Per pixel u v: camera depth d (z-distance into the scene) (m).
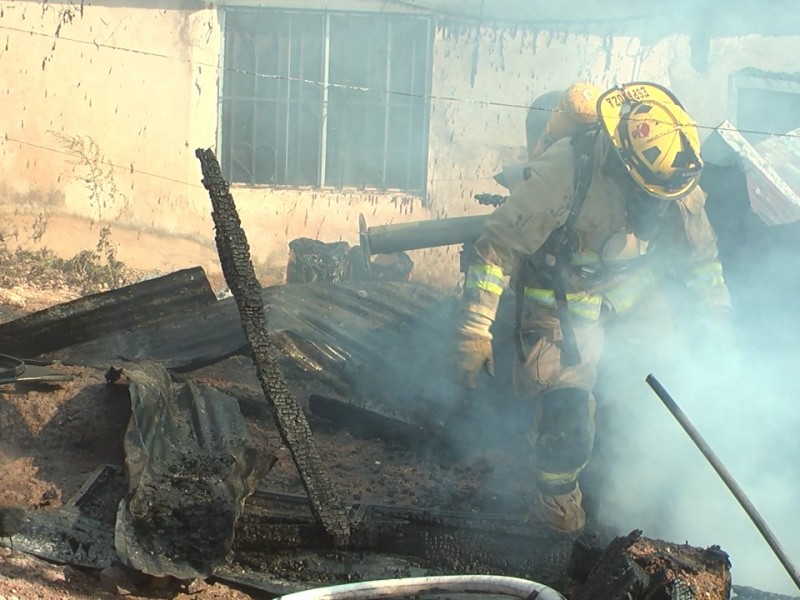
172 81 12.52
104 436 5.73
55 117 12.47
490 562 4.92
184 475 4.89
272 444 6.35
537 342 5.32
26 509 4.94
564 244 5.23
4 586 4.05
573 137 5.29
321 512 4.77
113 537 4.75
